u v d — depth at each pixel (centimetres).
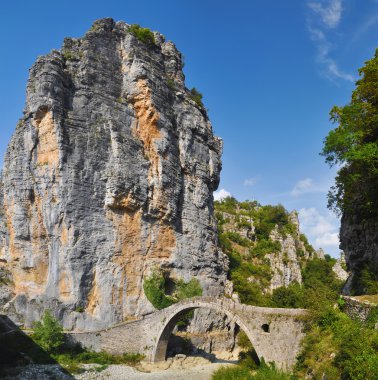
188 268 6238
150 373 4356
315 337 3216
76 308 5147
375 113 3544
